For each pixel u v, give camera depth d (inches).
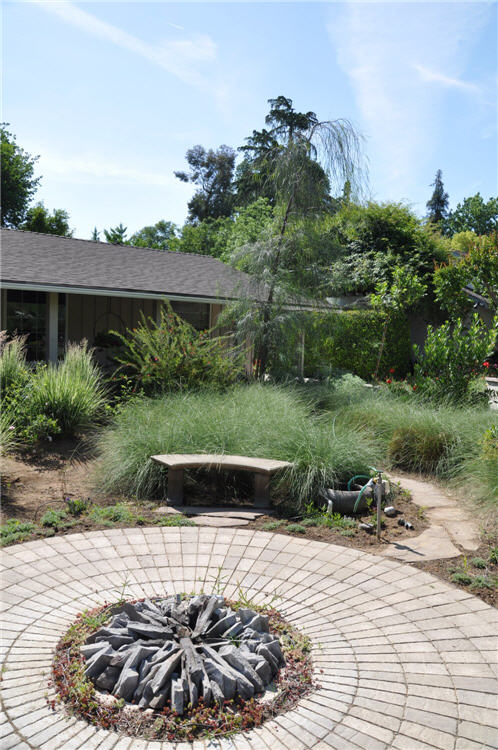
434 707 104.4
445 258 752.3
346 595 152.9
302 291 481.7
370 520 217.9
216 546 187.8
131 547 184.5
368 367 667.4
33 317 510.0
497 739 95.5
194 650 110.7
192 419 281.7
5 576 159.8
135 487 243.9
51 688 108.0
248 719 98.9
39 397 323.6
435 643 128.3
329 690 109.5
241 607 139.1
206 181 1611.7
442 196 1780.3
